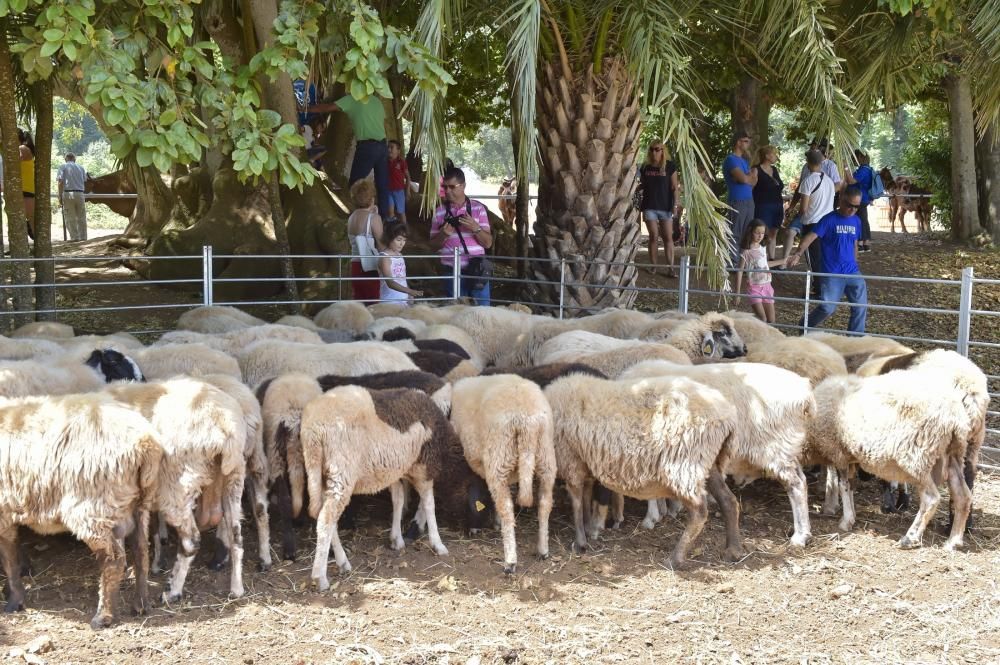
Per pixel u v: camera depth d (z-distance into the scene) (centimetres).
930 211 2222
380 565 545
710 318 757
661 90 850
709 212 843
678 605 495
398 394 553
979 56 970
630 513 642
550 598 503
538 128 1048
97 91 595
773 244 1267
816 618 482
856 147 898
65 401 464
